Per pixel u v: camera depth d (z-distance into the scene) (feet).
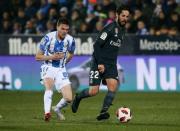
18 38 190.90
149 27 200.13
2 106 146.20
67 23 111.34
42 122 110.52
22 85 192.03
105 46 112.27
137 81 187.52
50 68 112.27
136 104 151.94
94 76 114.42
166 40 186.29
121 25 112.27
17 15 221.05
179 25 200.54
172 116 124.57
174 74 186.29
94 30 199.72
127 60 186.91
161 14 199.00
